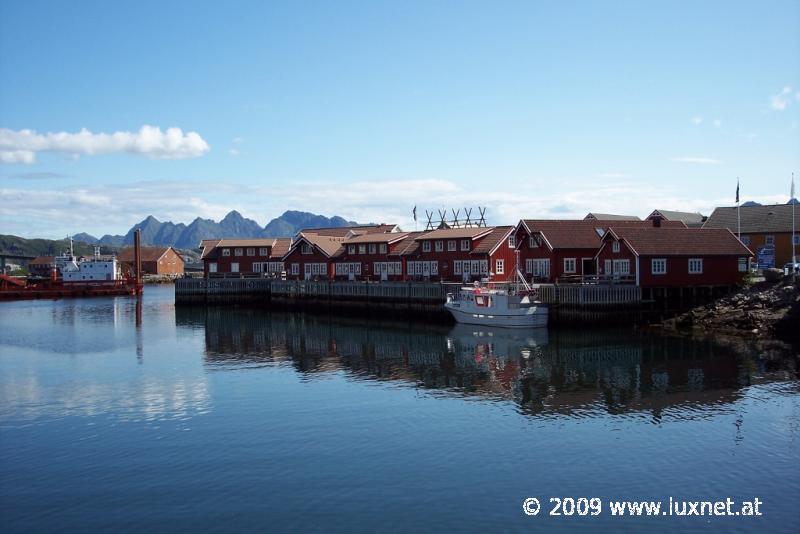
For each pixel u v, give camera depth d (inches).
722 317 2260.1
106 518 822.5
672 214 3850.9
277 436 1123.3
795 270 2385.6
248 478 938.1
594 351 1916.8
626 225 3056.1
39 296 4596.5
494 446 1056.8
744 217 3198.8
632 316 2359.7
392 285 3011.8
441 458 1005.2
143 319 3088.1
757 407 1261.1
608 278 2454.5
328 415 1249.4
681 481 913.5
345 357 1899.6
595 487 895.7
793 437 1085.1
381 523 796.6
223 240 4382.4
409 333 2455.7
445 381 1541.6
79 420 1239.5
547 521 800.3
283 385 1518.2
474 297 2578.7
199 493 890.1
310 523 799.7
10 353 2014.0
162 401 1375.5
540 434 1115.9
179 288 3828.7
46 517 828.0
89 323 2896.2
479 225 3353.8
